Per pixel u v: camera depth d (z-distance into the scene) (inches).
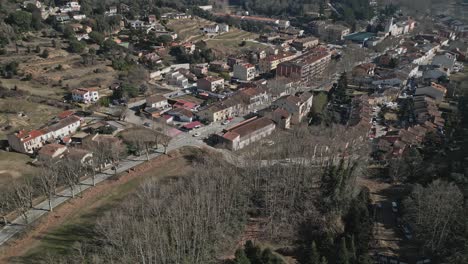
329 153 6018.7
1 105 7180.1
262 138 6919.3
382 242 4424.2
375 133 7135.8
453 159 5856.3
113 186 5290.4
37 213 4672.7
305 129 6786.4
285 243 4345.5
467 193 4606.3
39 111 7288.4
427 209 4345.5
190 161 6023.6
